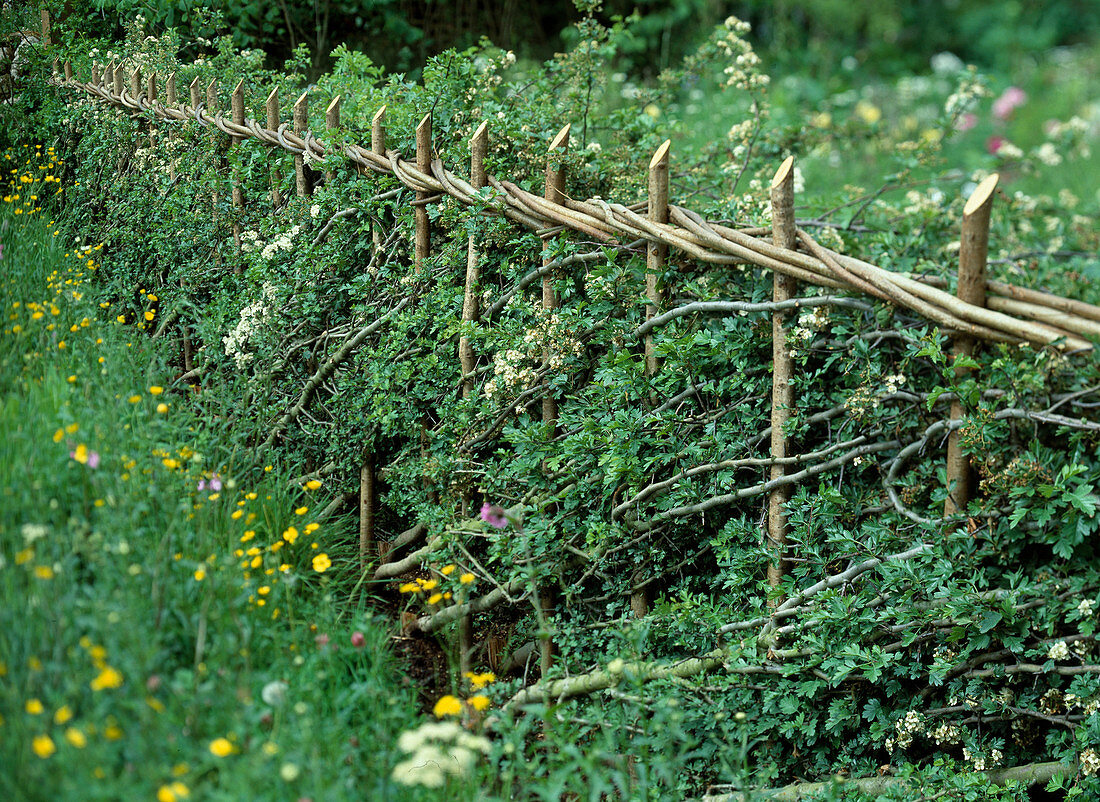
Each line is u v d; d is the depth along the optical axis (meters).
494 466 3.18
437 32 8.48
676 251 2.83
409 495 3.44
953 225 3.96
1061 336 2.09
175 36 5.47
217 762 1.84
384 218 3.66
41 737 1.79
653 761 2.37
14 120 6.68
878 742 2.50
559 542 2.97
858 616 2.42
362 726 2.31
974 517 2.29
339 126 3.91
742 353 2.68
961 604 2.25
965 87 4.25
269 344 3.89
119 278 4.95
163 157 5.06
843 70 10.67
